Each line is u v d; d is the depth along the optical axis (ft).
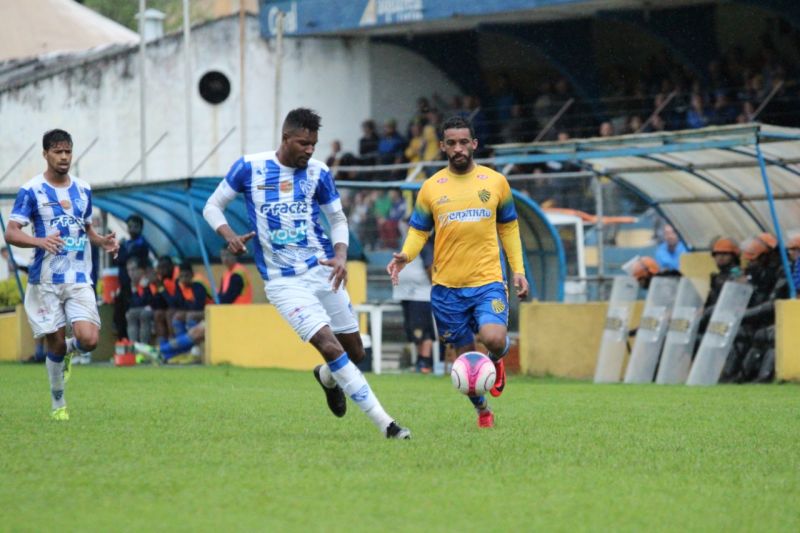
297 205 72.59
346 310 74.64
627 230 191.52
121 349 175.22
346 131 252.42
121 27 337.11
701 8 216.33
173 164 260.83
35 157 269.23
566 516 49.29
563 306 156.87
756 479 58.59
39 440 70.64
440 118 240.32
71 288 82.89
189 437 72.43
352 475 57.77
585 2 209.05
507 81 242.17
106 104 266.57
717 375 136.36
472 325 80.28
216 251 198.70
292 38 253.65
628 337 151.02
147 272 177.88
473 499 52.34
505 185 79.15
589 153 143.13
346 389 71.56
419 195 79.41
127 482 55.72
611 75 232.32
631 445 70.18
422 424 81.76
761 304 137.80
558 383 142.92
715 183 150.92
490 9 214.90
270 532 45.73
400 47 250.98
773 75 202.69
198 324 174.70
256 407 94.84
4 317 191.11
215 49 257.34
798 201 150.10
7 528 46.26
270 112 254.27
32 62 288.30
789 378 132.26
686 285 144.36
